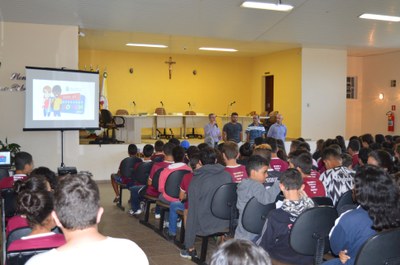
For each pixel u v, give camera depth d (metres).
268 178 3.78
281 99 13.18
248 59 15.38
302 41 10.83
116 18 8.16
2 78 8.03
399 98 12.50
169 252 4.32
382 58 13.12
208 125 9.15
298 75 12.23
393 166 3.87
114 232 5.09
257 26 8.97
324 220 2.56
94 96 7.99
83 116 7.88
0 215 3.55
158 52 14.24
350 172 3.82
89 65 13.65
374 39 10.50
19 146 7.73
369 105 13.70
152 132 13.27
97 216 1.41
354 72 13.93
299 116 12.17
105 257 1.37
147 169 5.68
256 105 15.02
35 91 7.32
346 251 2.20
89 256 1.35
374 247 1.93
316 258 2.58
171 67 14.62
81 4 7.14
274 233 2.64
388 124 12.80
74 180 1.42
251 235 3.24
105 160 8.91
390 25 8.85
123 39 11.31
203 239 3.93
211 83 15.08
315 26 8.98
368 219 2.15
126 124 11.30
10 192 3.13
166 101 14.64
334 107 12.38
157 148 6.15
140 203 5.89
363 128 13.95
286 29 9.30
